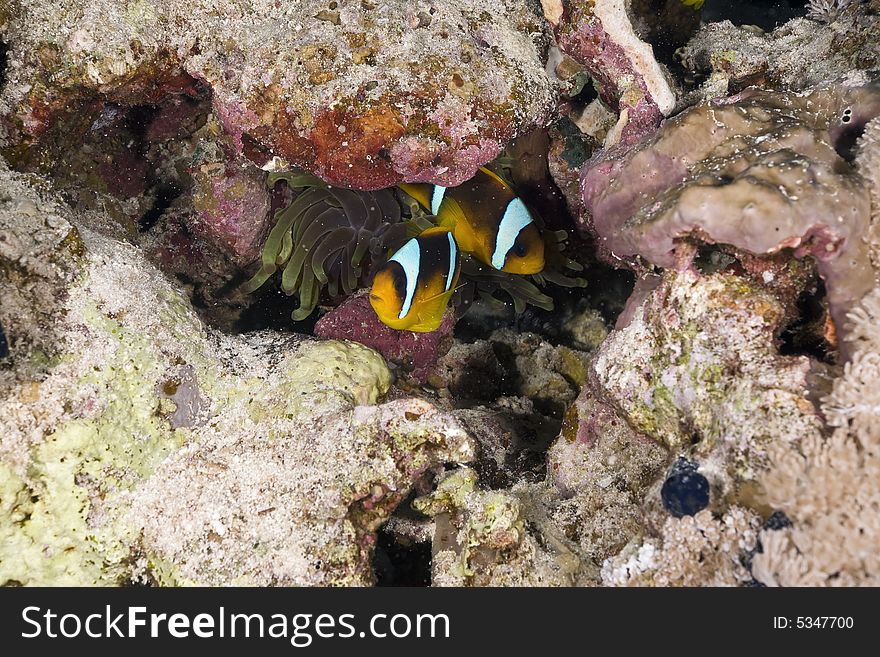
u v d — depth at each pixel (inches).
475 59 38.7
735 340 35.5
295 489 36.6
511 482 39.6
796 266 35.9
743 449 34.6
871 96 36.9
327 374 38.4
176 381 37.6
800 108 37.6
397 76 38.2
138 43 38.5
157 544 36.5
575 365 44.6
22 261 36.4
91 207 41.4
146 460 37.0
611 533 37.6
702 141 36.7
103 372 36.8
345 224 42.4
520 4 40.0
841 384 34.2
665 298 36.3
